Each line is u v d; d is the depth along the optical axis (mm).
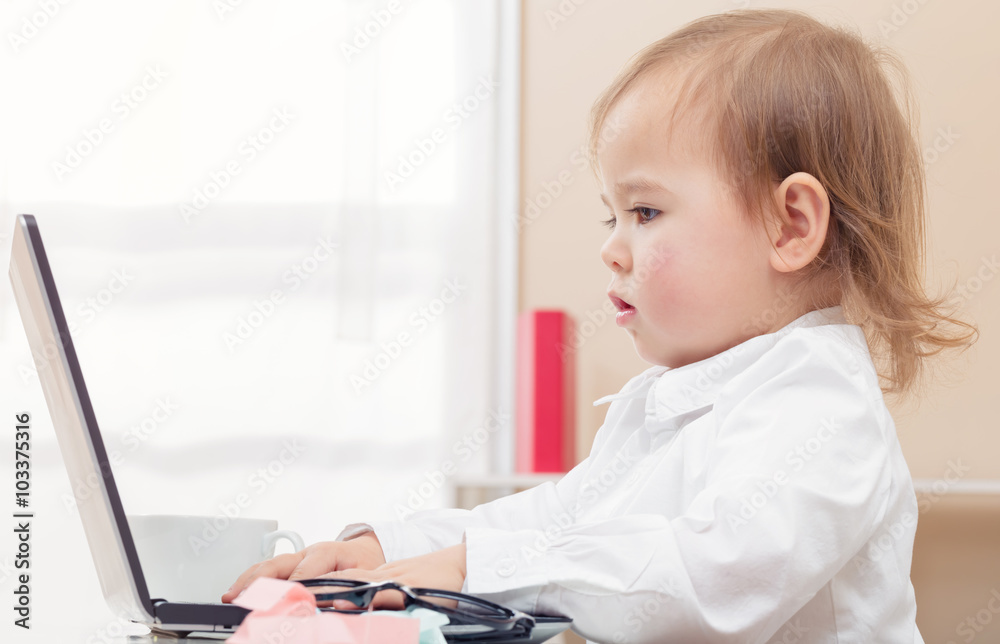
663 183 626
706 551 458
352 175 1665
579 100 1704
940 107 1440
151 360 1569
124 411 1546
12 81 1561
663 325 633
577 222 1678
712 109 624
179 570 618
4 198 1533
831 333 584
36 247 431
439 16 1757
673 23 1661
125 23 1625
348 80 1690
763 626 454
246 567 644
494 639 410
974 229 1405
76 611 1433
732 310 620
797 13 731
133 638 470
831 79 657
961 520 1347
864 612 543
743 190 616
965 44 1453
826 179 636
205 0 1664
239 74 1660
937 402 1356
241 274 1617
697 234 617
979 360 1363
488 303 1700
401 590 402
